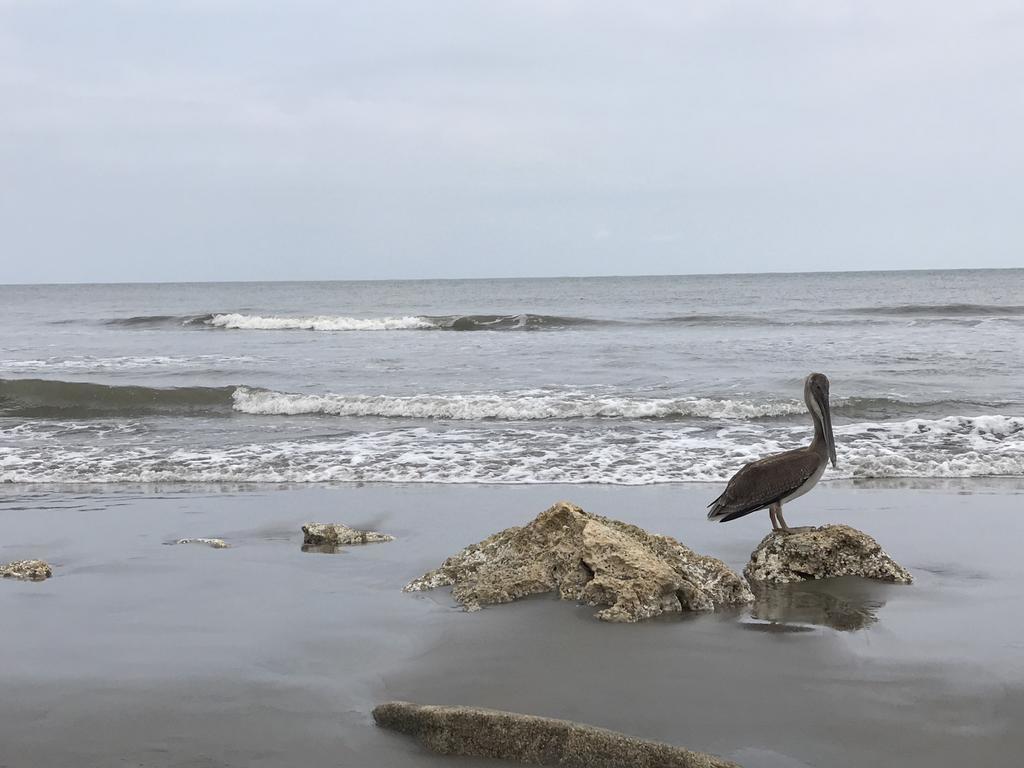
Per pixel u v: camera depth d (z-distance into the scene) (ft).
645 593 18.58
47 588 20.40
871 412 36.91
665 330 78.79
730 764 14.24
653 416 36.70
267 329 91.76
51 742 15.40
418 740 15.34
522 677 16.69
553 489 26.76
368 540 22.88
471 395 41.68
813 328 77.61
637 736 15.05
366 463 29.60
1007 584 19.81
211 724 15.74
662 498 25.67
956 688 16.16
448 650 17.51
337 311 124.67
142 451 31.48
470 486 27.25
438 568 20.49
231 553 22.29
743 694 16.15
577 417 37.01
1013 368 48.39
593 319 86.22
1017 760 14.69
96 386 41.68
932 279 241.96
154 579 20.79
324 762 14.97
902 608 18.79
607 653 17.29
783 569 20.07
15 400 41.16
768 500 19.69
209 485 27.99
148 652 17.67
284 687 16.58
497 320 86.58
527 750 14.90
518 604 19.03
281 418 38.29
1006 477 27.68
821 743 15.07
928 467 28.12
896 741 15.07
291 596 19.79
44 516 25.21
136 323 98.43
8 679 16.89
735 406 36.63
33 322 104.27
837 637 17.71
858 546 20.22
